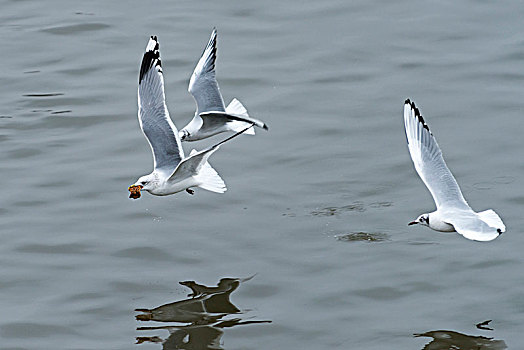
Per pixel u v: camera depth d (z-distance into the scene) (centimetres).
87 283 1645
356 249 1719
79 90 2303
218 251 1725
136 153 2050
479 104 2189
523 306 1556
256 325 1527
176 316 1553
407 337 1491
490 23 2548
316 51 2447
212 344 1483
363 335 1500
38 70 2406
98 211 1855
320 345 1480
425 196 1875
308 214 1830
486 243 1728
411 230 1773
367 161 2002
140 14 2686
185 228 1795
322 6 2688
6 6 2775
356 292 1605
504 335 1489
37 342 1499
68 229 1795
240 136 2105
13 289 1631
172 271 1673
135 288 1628
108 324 1541
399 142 2064
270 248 1731
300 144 2069
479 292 1596
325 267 1672
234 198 1888
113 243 1755
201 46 2481
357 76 2330
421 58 2397
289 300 1589
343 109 2194
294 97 2245
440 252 1705
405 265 1670
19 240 1759
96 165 2006
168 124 1527
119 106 2234
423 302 1577
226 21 2620
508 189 1880
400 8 2656
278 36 2528
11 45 2528
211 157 2034
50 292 1623
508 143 2036
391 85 2281
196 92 1806
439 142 2053
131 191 1462
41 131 2142
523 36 2469
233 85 2300
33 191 1916
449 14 2609
